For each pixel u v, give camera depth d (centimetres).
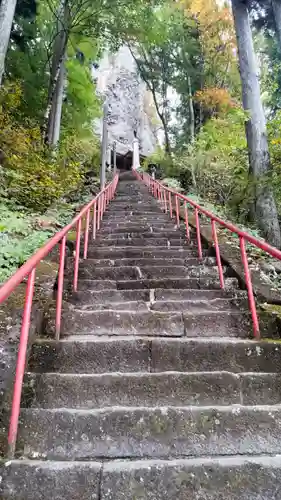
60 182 788
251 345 250
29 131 781
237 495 148
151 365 243
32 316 258
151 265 445
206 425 182
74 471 152
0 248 392
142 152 3388
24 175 654
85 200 918
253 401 212
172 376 216
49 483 149
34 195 654
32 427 178
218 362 245
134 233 605
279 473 154
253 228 778
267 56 1347
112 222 729
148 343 250
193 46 1731
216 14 1620
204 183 1009
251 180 817
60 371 237
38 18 1312
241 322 288
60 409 185
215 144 1012
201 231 593
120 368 241
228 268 416
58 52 1236
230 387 215
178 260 450
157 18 1510
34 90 1241
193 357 246
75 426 179
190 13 1633
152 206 942
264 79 1199
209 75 1781
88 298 341
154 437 178
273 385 217
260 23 1203
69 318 286
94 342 247
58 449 172
